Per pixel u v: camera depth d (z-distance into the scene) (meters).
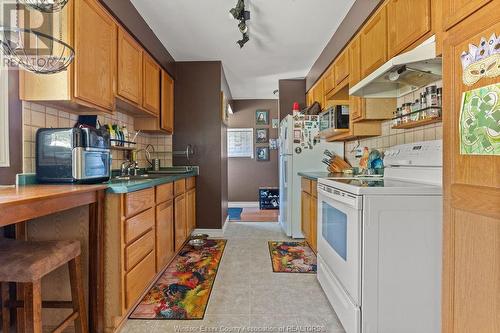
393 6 1.84
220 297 2.06
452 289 0.97
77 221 1.63
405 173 2.02
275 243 3.39
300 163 3.68
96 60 1.84
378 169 2.54
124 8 2.21
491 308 0.82
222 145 3.92
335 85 3.01
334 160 3.44
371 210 1.44
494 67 0.79
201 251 3.09
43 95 1.62
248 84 4.98
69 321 1.38
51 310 1.65
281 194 4.30
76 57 1.63
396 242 1.45
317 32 2.94
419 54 1.42
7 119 1.61
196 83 3.77
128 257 1.72
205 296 2.08
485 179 0.83
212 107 3.76
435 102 1.70
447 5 0.98
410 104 1.95
